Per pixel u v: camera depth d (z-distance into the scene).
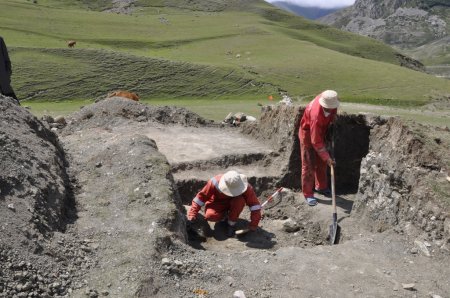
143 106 12.62
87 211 6.53
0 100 7.64
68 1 106.81
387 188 7.44
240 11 107.50
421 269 5.96
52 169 6.91
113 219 6.31
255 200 7.74
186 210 8.23
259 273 5.69
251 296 5.27
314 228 8.21
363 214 7.88
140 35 63.62
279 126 10.39
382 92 38.19
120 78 33.41
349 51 91.62
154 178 7.14
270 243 7.74
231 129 12.74
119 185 7.09
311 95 36.62
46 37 49.06
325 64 47.06
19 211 5.49
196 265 5.63
